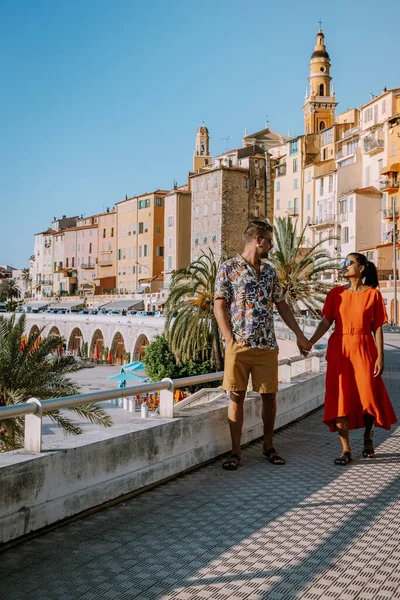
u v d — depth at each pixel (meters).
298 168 88.75
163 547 4.24
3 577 3.79
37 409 4.59
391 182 69.75
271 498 5.35
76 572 3.85
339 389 6.54
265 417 6.73
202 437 6.57
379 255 68.12
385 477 6.04
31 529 4.40
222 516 4.88
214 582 3.70
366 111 78.25
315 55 99.12
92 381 61.84
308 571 3.84
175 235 104.38
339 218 77.06
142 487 5.56
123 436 5.35
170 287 37.00
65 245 151.75
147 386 5.84
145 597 3.52
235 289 6.34
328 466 6.50
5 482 4.20
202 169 107.81
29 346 18.66
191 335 35.81
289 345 32.62
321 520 4.77
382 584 3.67
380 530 4.55
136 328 70.25
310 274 38.00
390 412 6.65
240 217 93.75
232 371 6.33
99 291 128.38
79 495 4.83
